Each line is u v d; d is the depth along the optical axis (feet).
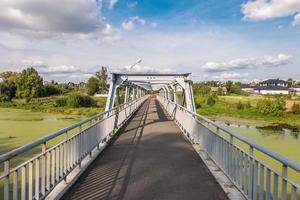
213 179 17.03
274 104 111.24
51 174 14.12
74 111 123.65
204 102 140.15
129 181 16.63
